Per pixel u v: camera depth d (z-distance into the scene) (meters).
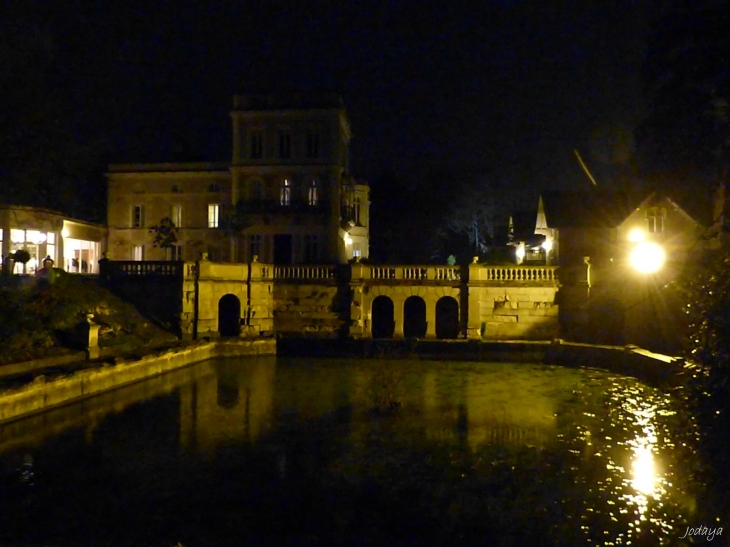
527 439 16.69
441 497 12.48
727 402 8.39
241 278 34.75
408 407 20.61
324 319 35.28
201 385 24.58
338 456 15.17
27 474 13.80
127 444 16.14
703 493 9.65
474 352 31.83
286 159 43.19
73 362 22.77
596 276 34.53
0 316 22.75
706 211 28.09
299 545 10.43
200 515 11.62
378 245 58.72
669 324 28.03
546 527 11.12
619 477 13.63
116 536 10.69
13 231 36.72
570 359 30.64
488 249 55.03
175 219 46.53
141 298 32.94
